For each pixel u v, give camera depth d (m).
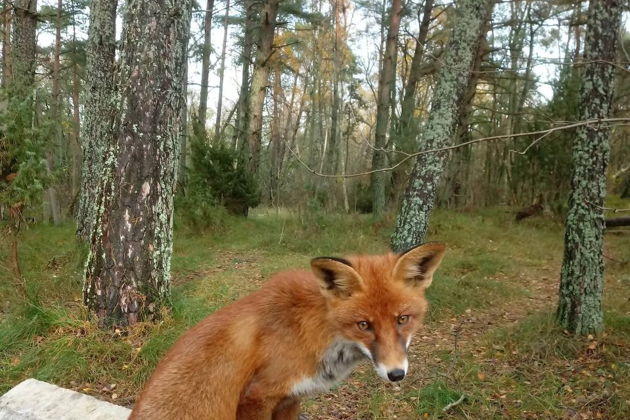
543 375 1.22
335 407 1.08
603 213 1.39
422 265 0.60
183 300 1.43
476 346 1.43
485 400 1.08
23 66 2.71
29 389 0.86
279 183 4.16
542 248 2.89
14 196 1.45
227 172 3.72
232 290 1.82
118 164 1.26
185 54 1.35
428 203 1.99
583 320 1.39
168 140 1.31
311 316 0.56
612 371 1.21
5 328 1.24
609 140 1.38
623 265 2.44
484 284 2.02
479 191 4.86
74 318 1.28
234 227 3.25
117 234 1.26
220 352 0.56
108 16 2.39
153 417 0.54
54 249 2.22
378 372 0.54
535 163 3.85
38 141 1.50
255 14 5.42
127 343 1.19
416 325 0.58
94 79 2.37
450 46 1.95
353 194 5.04
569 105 3.49
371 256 0.62
